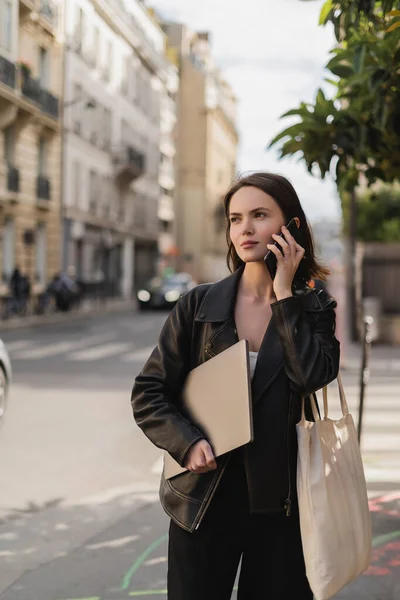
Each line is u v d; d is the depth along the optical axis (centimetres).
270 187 223
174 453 214
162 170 6162
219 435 212
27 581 403
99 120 4194
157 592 385
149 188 5612
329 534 210
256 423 213
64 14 3506
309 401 223
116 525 500
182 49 7169
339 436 221
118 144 4588
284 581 220
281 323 212
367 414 934
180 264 6962
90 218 4088
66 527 505
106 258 4534
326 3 438
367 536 218
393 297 2008
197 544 219
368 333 648
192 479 218
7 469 669
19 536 486
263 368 215
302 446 212
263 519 219
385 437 794
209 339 223
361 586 384
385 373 1398
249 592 228
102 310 3562
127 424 884
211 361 218
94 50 4034
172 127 6500
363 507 219
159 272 5950
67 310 3203
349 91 479
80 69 3791
